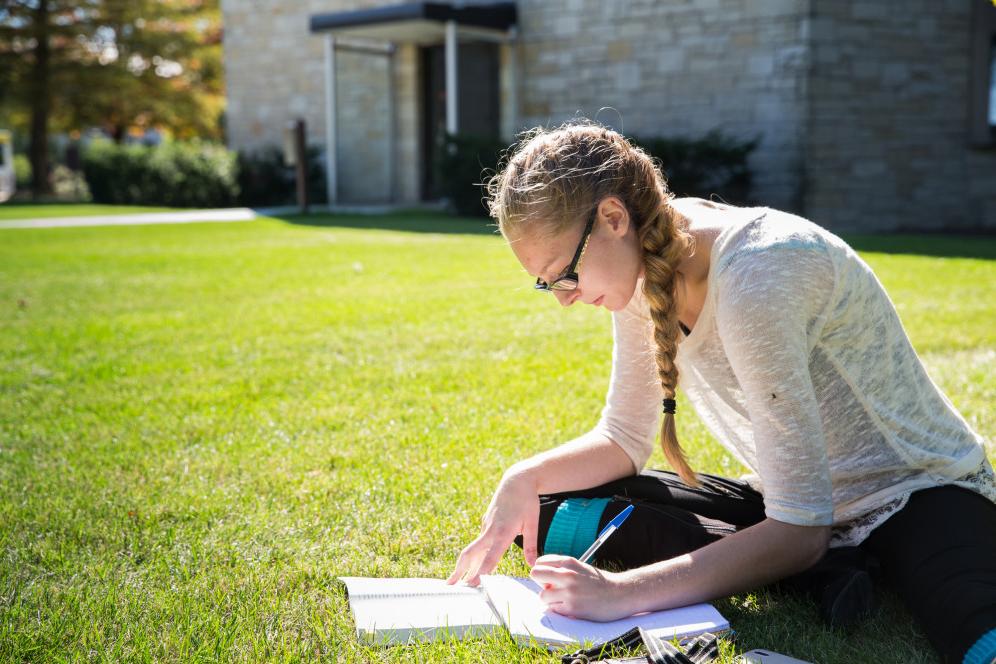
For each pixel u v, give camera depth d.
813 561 1.61
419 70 15.45
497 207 1.57
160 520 2.21
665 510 1.83
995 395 3.24
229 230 11.45
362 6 15.68
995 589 1.41
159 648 1.58
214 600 1.77
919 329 4.46
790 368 1.53
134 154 18.58
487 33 13.40
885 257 7.66
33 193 25.17
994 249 8.49
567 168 1.52
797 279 1.52
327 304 5.72
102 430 3.03
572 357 4.11
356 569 1.92
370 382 3.69
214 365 4.06
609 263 1.56
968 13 11.55
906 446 1.69
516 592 1.71
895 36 11.38
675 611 1.61
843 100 11.32
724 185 11.72
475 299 5.84
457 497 2.35
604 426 2.00
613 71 12.82
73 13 25.36
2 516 2.22
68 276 7.27
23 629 1.64
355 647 1.58
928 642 1.56
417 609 1.69
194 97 27.86
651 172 1.60
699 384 1.83
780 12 11.32
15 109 25.52
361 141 15.81
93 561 1.96
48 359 4.22
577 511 1.87
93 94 25.75
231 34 17.31
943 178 11.81
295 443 2.86
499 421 3.08
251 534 2.11
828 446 1.72
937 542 1.54
